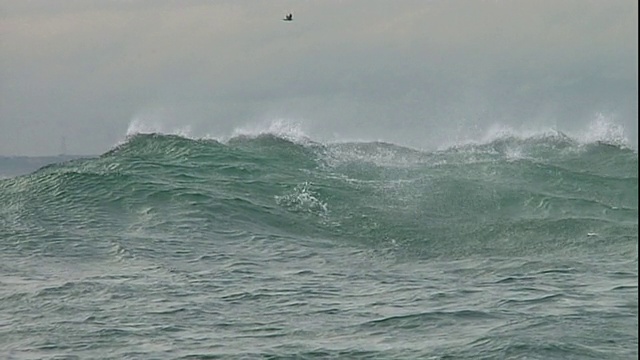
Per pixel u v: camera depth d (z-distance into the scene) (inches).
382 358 1610.5
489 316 1900.8
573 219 3383.4
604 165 4699.8
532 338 1680.6
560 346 1626.5
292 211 3627.0
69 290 2240.4
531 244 3100.4
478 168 4355.3
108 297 2165.4
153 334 1811.0
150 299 2145.7
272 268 2655.0
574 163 4788.4
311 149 4968.0
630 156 4795.8
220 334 1809.8
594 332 1724.9
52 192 3715.6
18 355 1683.1
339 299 2155.5
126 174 3895.2
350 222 3481.8
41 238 3036.4
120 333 1819.6
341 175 4279.0
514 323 1817.2
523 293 2167.8
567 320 1825.8
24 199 3641.7
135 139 5064.0
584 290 2196.1
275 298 2166.6
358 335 1785.2
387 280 2438.5
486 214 3617.1
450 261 2824.8
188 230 3250.5
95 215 3447.3
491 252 2994.6
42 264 2640.3
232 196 3737.7
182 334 1814.7
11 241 2987.2
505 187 3922.2
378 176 4256.9
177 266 2637.8
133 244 2967.5
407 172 4347.9
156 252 2864.2
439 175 4224.9
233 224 3378.4
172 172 4210.1
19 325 1891.0
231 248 3006.9
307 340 1754.4
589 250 2972.4
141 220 3395.7
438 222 3472.0
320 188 3922.2
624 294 2117.4
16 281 2365.9
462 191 3863.2
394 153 4963.1
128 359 1643.7
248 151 4798.2
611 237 3142.2
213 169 4308.6
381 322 1886.1
